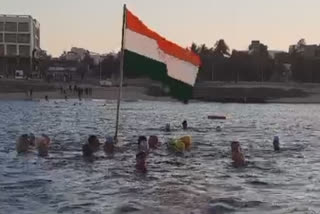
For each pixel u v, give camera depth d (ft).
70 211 51.60
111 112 287.07
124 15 90.84
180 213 50.85
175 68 82.48
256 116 295.07
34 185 65.16
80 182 67.67
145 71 86.63
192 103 522.47
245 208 53.31
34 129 162.71
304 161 92.84
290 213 51.44
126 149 101.71
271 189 64.28
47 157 91.81
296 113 346.33
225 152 102.83
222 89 603.26
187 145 105.40
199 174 75.61
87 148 94.07
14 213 50.70
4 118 221.46
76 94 515.91
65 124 187.93
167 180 69.92
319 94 620.49
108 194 59.88
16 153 96.99
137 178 71.26
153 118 240.94
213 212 51.49
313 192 62.39
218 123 216.33
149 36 85.56
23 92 522.06
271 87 627.05
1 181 67.87
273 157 98.43
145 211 51.44
